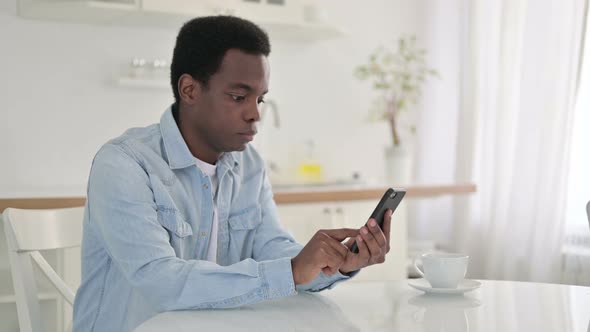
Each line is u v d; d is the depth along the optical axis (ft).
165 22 10.27
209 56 4.61
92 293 4.72
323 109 12.17
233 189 5.19
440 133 12.91
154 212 4.42
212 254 4.99
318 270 4.08
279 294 4.03
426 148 12.92
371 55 12.53
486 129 11.78
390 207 4.27
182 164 4.83
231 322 3.63
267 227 5.25
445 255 4.51
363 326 3.51
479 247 12.02
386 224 4.26
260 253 5.17
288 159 11.89
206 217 4.92
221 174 5.04
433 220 13.01
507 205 11.44
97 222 4.47
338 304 4.07
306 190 9.40
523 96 11.00
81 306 4.76
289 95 11.88
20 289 4.83
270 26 10.62
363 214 9.73
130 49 10.50
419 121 12.92
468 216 11.90
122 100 10.50
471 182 11.91
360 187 10.02
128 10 9.41
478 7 11.75
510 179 11.43
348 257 4.20
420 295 4.34
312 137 12.09
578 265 10.75
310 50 12.02
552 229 10.66
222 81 4.60
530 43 10.92
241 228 5.14
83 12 9.50
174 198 4.77
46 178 10.06
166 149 4.84
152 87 10.55
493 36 11.73
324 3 12.14
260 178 5.39
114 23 10.32
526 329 3.48
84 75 10.24
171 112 4.95
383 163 12.72
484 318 3.70
